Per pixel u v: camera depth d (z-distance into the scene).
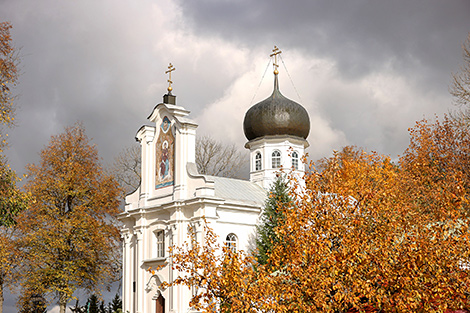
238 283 24.00
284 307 23.45
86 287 57.59
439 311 22.64
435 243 23.20
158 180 54.91
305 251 24.12
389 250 23.58
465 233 23.31
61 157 58.06
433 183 37.66
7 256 52.53
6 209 34.84
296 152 61.56
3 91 33.69
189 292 49.53
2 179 34.66
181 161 52.25
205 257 25.52
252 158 62.19
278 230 25.84
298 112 61.53
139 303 53.25
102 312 64.19
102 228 58.12
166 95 55.94
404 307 22.64
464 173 43.53
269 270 25.50
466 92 47.91
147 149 56.22
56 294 55.66
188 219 50.91
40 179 56.62
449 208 25.23
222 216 50.66
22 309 55.06
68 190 57.25
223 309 24.95
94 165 59.31
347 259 23.91
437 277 22.94
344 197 25.80
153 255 53.22
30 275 53.81
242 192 54.88
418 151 46.38
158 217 53.56
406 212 25.14
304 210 25.50
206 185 50.22
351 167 52.44
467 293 23.67
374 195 25.53
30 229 54.91
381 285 23.89
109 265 58.69
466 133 46.03
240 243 51.22
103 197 58.88
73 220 55.22
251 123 62.03
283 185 50.19
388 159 55.06
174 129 53.84
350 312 26.62
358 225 24.75
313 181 26.53
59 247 54.22
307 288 23.89
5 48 33.91
